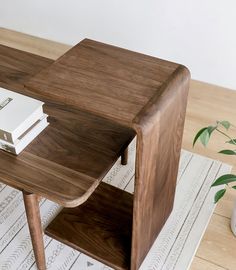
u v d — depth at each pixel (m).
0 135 1.17
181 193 1.65
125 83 1.09
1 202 1.60
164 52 2.37
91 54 1.21
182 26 2.21
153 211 1.29
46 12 2.58
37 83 1.09
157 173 1.17
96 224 1.48
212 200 1.62
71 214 1.51
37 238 1.26
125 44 2.45
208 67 2.28
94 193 1.58
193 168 1.76
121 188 1.66
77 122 1.30
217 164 1.78
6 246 1.45
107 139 1.24
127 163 1.77
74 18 2.51
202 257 1.43
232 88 2.28
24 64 1.53
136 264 1.32
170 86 1.09
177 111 1.16
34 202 1.16
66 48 2.61
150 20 2.27
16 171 1.14
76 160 1.17
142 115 0.98
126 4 2.28
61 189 1.09
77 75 1.12
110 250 1.39
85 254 1.42
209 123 2.02
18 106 1.24
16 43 2.65
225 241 1.48
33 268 1.39
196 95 2.22
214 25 2.12
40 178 1.12
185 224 1.53
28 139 1.22
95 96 1.05
